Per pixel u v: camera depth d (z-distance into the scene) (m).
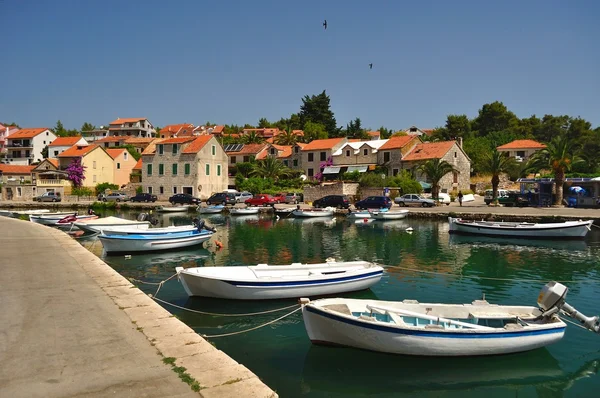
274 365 10.41
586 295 16.44
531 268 21.05
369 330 10.08
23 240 25.53
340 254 24.92
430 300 15.66
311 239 31.02
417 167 59.00
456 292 16.75
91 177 81.06
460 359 10.23
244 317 13.74
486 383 9.76
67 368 7.38
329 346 10.92
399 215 43.09
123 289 13.18
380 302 11.45
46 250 21.44
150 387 6.73
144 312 10.73
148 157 72.44
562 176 45.03
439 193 56.19
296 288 15.01
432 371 10.09
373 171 66.62
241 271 15.92
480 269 20.83
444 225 39.09
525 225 30.53
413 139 68.75
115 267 21.44
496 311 11.37
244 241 30.06
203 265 21.89
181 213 54.84
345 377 9.84
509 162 48.97
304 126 116.06
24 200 75.81
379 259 23.39
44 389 6.59
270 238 31.58
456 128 99.81
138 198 67.50
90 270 16.23
